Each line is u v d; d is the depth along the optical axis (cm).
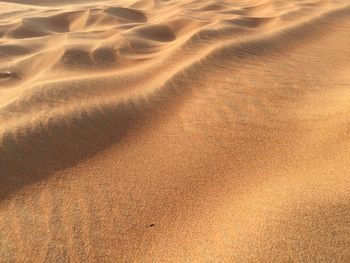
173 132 353
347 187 239
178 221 246
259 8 984
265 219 224
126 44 647
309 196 237
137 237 237
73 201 271
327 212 219
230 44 574
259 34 654
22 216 258
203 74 473
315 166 274
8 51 698
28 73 567
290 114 361
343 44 633
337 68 504
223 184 276
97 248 230
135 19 1043
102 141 342
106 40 688
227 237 219
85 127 355
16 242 236
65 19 1058
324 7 895
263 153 306
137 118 378
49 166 308
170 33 759
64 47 628
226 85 441
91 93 427
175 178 290
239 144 324
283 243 203
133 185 286
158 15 1034
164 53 584
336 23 762
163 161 313
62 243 235
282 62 525
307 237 204
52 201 271
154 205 263
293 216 221
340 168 263
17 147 321
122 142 343
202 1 1131
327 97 386
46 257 225
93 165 311
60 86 440
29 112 375
